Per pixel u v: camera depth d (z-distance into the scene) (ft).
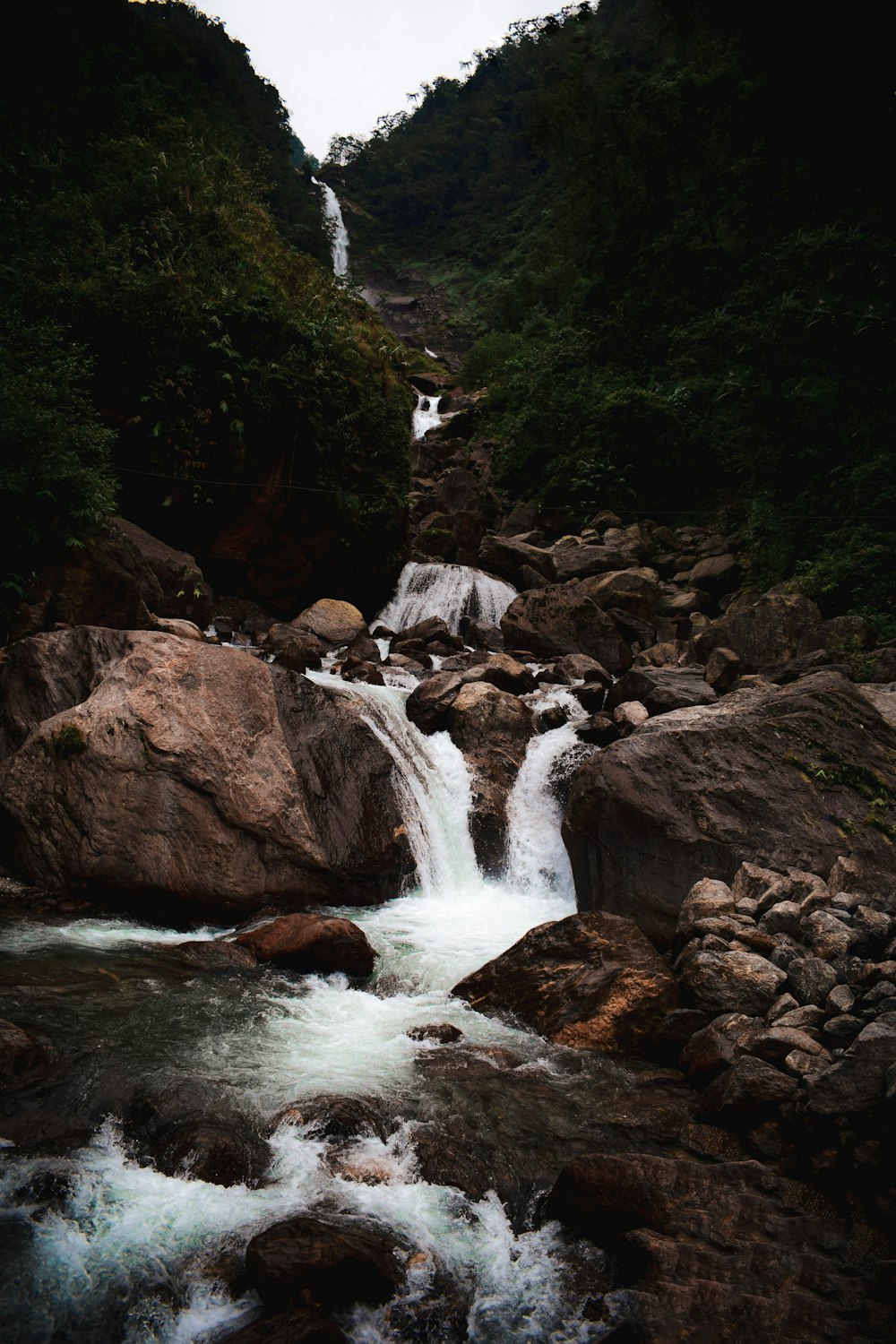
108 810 24.17
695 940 20.70
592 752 32.22
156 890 23.71
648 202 97.71
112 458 42.16
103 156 59.31
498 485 87.15
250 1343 10.26
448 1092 16.24
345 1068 16.88
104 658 27.48
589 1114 15.96
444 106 282.77
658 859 23.85
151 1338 10.70
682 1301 11.55
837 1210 13.12
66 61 66.33
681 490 75.51
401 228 240.73
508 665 38.60
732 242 87.15
